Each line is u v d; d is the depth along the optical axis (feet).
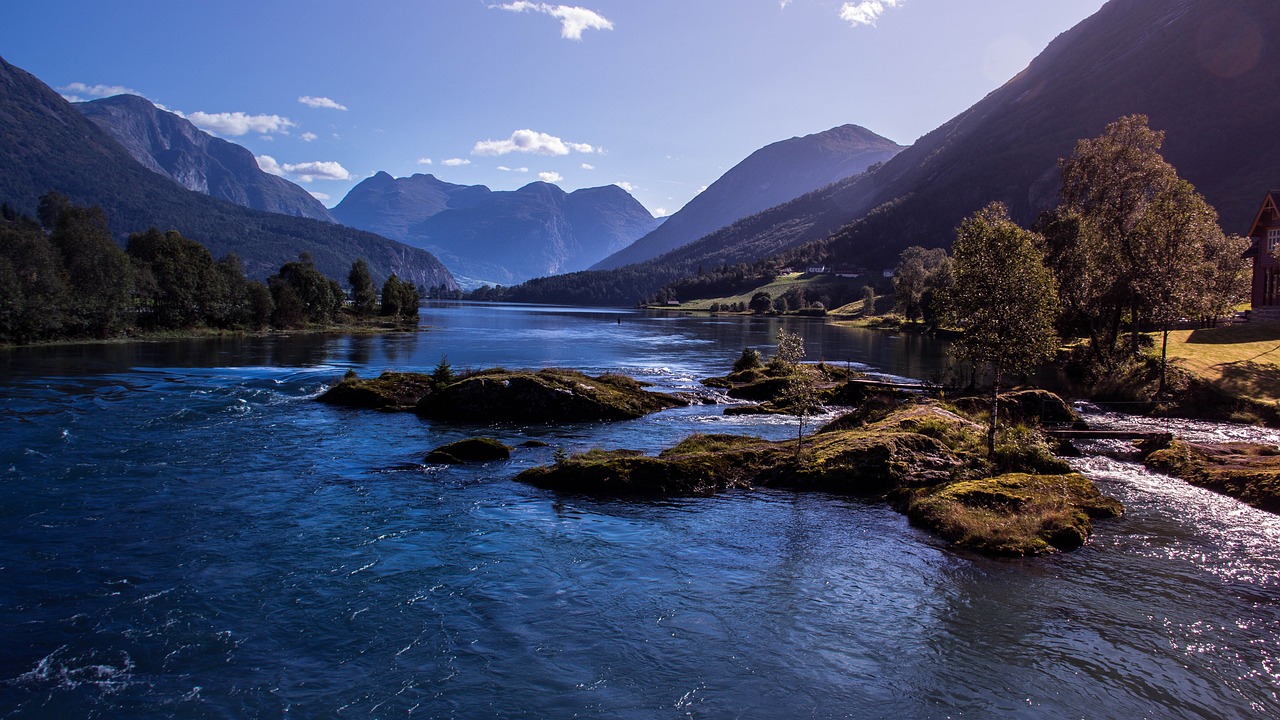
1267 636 45.34
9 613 47.19
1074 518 64.49
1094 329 189.67
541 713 37.19
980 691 39.27
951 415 101.14
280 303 387.14
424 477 82.99
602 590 51.93
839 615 48.21
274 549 59.00
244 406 131.75
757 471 83.35
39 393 140.05
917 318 465.88
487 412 124.77
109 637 44.37
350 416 124.77
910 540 63.00
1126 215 167.63
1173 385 141.08
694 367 221.66
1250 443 96.17
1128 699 38.55
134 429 107.04
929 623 47.06
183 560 56.44
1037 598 50.85
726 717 36.91
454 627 46.06
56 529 62.90
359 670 41.09
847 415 111.55
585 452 95.09
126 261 298.35
